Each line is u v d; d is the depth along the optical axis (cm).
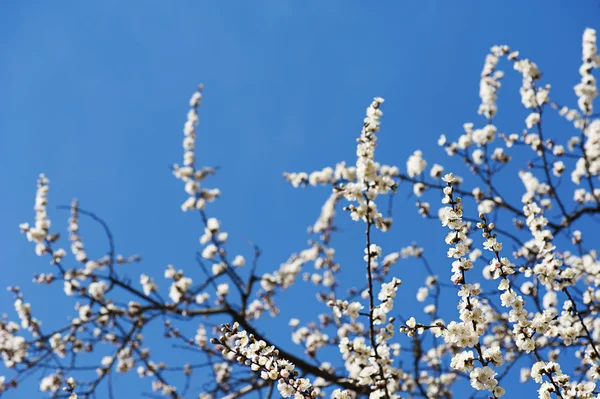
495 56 781
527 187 777
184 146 893
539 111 700
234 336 419
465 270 421
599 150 739
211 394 730
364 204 452
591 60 708
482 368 389
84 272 796
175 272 784
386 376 459
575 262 691
